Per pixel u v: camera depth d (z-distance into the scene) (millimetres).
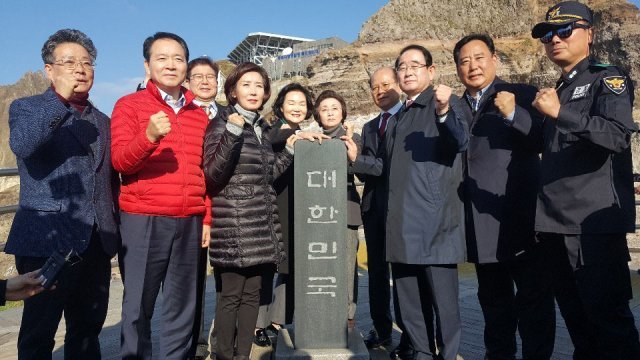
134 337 2748
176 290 2941
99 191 2764
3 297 1865
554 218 2754
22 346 2525
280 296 3848
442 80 64875
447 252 3055
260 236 3051
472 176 3213
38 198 2564
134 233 2797
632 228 2609
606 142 2436
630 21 56625
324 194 3295
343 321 3275
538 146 3131
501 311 3283
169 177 2842
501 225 3094
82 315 2826
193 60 4109
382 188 3691
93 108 2885
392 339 4047
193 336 3402
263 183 3150
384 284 3834
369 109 67000
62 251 2541
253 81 3178
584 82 2756
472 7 72250
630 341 2633
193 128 3047
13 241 2553
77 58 2656
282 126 4141
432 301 3150
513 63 64125
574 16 2803
